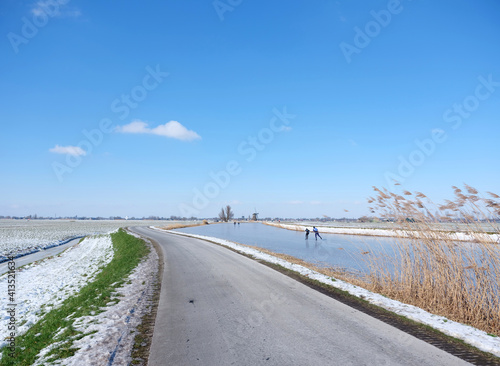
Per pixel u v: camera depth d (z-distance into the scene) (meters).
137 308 7.75
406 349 4.71
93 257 24.80
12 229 62.25
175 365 4.47
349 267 15.29
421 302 7.88
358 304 7.31
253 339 5.32
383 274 9.51
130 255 20.05
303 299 7.79
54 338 5.99
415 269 8.61
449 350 4.67
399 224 9.12
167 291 9.46
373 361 4.31
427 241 8.25
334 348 4.80
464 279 7.37
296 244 29.22
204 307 7.46
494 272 6.93
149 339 5.62
